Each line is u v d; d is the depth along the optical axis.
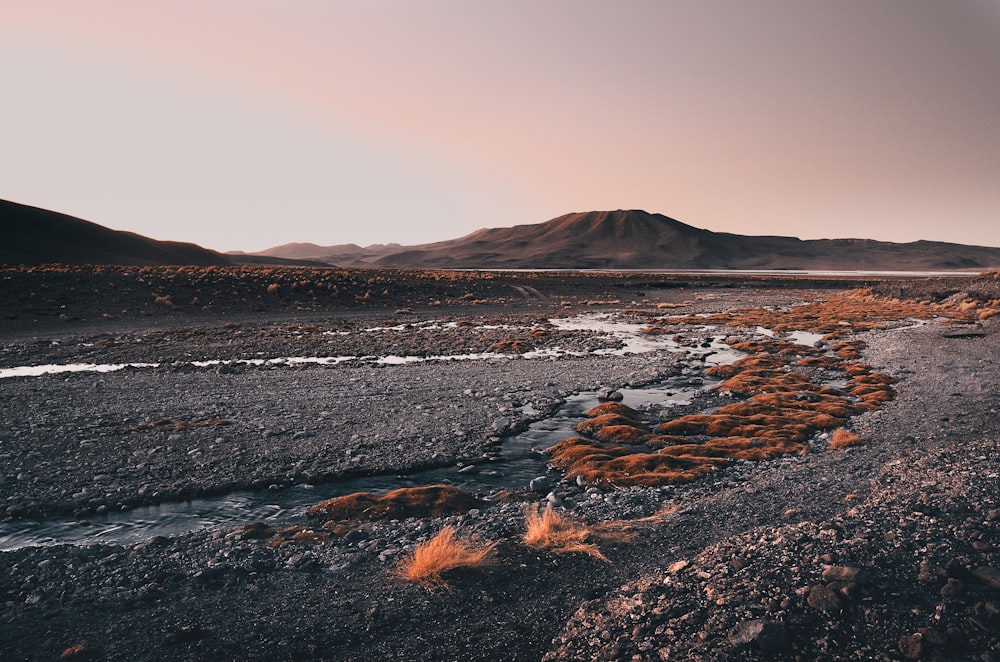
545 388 26.20
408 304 68.69
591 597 8.48
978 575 7.54
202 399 23.56
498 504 13.07
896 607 7.12
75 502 13.12
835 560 8.22
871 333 45.78
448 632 7.74
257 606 8.55
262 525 11.70
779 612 7.22
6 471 15.06
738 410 21.36
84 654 7.34
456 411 21.88
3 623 8.16
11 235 148.62
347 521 12.03
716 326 54.91
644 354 37.19
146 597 8.84
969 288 70.12
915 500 10.20
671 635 7.14
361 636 7.70
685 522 11.20
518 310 69.44
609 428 18.80
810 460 15.23
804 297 100.69
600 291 100.00
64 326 43.94
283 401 23.30
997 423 17.38
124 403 22.81
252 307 57.62
